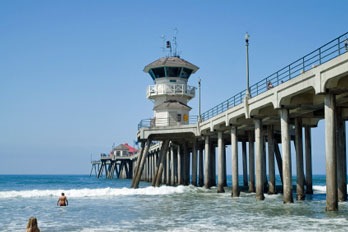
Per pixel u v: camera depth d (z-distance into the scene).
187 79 64.25
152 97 63.88
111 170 156.62
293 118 38.44
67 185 95.25
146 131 52.62
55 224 23.78
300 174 35.97
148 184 87.31
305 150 43.22
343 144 31.41
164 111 61.31
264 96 32.12
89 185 94.88
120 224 23.33
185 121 61.47
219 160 45.94
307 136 42.69
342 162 31.28
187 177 66.44
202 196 42.69
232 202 34.69
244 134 50.41
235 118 39.72
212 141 64.75
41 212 29.94
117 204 35.12
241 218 24.38
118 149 166.75
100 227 22.41
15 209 31.97
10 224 24.36
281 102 29.80
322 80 24.12
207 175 51.09
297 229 19.75
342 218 22.45
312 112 35.44
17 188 81.19
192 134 54.28
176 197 41.66
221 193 46.28
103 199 40.53
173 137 56.25
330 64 23.25
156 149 82.19
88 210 30.77
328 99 24.11
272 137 42.72
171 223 23.19
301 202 32.59
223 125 44.91
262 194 35.16
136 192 48.38
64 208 32.44
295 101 29.98
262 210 27.80
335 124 23.97
